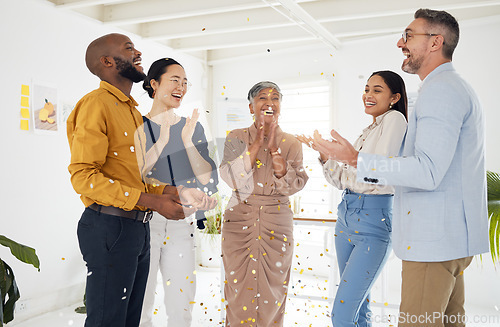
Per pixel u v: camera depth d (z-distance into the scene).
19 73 3.60
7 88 3.49
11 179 3.54
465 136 1.69
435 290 1.67
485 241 1.72
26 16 3.65
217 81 6.11
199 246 5.58
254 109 2.61
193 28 4.86
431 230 1.67
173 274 2.45
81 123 1.78
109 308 1.81
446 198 1.67
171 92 2.26
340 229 2.53
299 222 3.24
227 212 2.58
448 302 1.81
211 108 6.14
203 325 3.40
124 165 1.90
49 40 3.87
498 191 2.71
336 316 2.36
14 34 3.55
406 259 1.73
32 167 3.72
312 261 5.34
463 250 1.66
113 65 1.96
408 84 4.75
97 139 1.77
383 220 2.34
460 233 1.67
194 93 5.87
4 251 3.48
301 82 5.44
